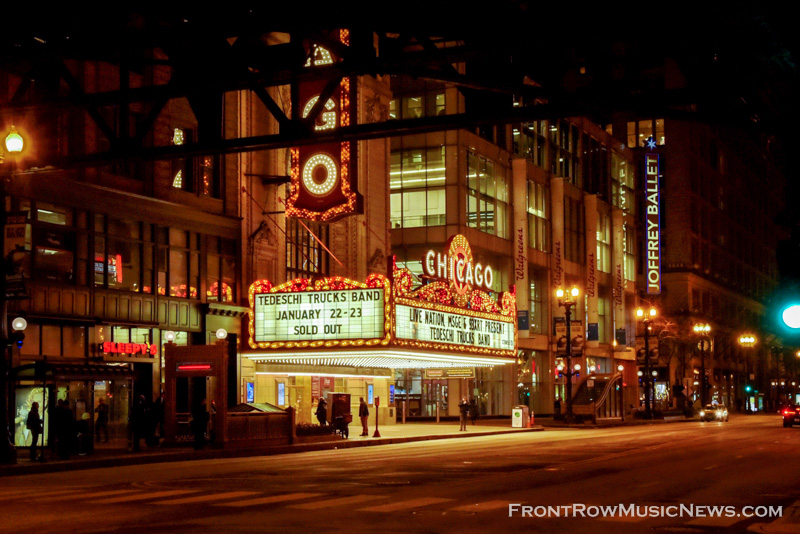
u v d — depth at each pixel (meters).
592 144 95.19
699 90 11.93
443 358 48.97
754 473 24.42
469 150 70.44
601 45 14.43
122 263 39.12
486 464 27.48
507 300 55.53
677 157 115.94
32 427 28.58
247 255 46.47
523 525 14.60
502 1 14.08
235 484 21.42
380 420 58.47
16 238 27.83
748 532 14.07
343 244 54.84
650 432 54.06
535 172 81.00
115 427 34.09
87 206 37.22
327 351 43.91
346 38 43.72
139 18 23.28
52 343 35.28
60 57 18.05
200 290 43.34
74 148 36.97
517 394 75.12
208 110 21.83
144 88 18.05
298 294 44.75
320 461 29.41
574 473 24.27
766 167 163.75
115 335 38.50
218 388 34.38
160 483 21.91
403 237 69.50
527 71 15.59
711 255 126.12
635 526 14.62
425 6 14.75
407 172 70.06
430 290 46.59
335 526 14.37
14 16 17.97
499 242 74.31
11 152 23.28
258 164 47.88
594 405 65.44
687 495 19.12
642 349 82.62
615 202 100.94
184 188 43.44
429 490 19.88
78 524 14.78
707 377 119.19
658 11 11.84
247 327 45.66
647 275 105.56
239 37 16.95
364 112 56.44
